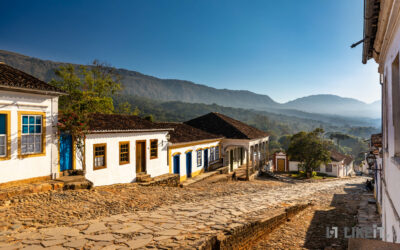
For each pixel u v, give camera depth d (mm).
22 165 10555
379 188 13062
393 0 3896
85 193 11180
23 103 10586
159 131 19422
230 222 8391
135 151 17188
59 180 11617
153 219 8531
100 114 17453
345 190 24938
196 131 27562
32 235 6594
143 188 14367
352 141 167500
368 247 3551
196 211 10031
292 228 10227
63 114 12953
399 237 4609
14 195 9500
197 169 25078
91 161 14234
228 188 18719
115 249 5820
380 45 6199
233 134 29766
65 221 7938
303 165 41781
